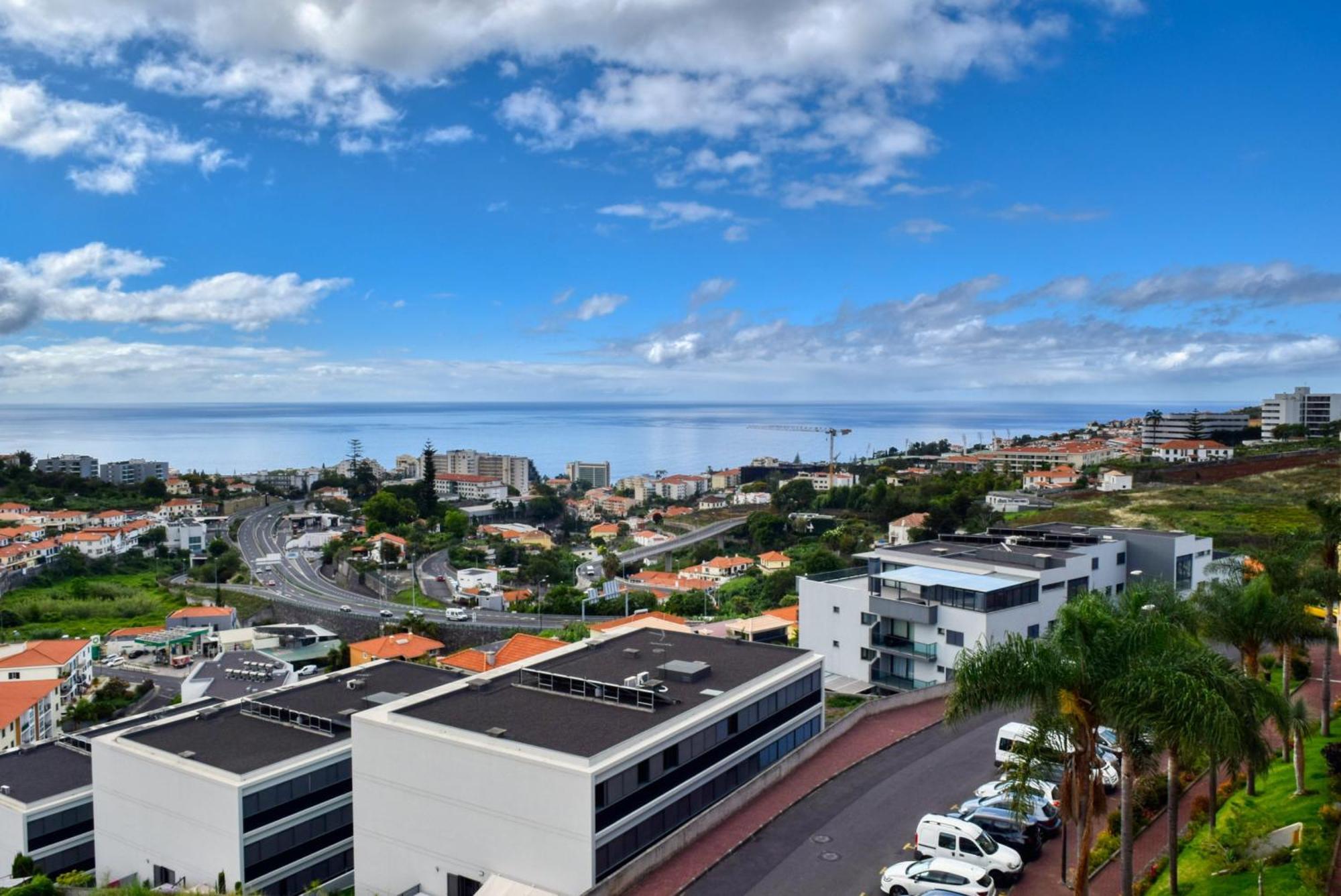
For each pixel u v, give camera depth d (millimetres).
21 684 103750
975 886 32500
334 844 51250
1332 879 29250
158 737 53844
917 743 51531
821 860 37469
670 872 36531
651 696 45719
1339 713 50062
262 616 167125
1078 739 30000
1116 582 83250
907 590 72875
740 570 194000
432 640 121938
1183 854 36125
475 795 40438
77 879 51375
